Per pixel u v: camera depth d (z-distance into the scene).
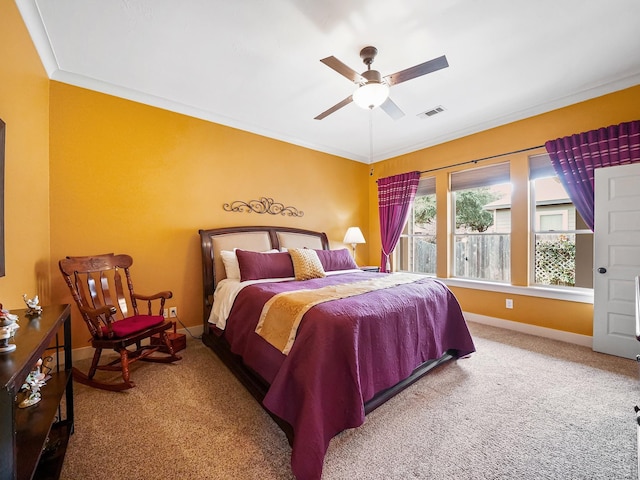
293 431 1.40
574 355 2.51
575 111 2.77
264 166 3.67
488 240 3.68
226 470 1.28
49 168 2.28
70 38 1.95
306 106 3.00
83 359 2.43
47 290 2.21
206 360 2.47
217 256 3.02
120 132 2.63
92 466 1.30
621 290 2.44
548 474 1.25
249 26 1.85
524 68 2.33
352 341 1.46
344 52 2.12
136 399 1.85
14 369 0.76
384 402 1.71
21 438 1.04
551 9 1.72
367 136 3.89
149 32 1.90
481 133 3.51
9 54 1.56
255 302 2.08
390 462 1.33
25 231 1.81
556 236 3.23
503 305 3.32
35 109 1.98
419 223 4.55
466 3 1.67
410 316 1.94
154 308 2.82
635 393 1.89
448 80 2.50
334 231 4.51
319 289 2.16
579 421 1.61
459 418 1.65
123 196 2.64
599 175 2.53
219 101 2.89
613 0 1.65
